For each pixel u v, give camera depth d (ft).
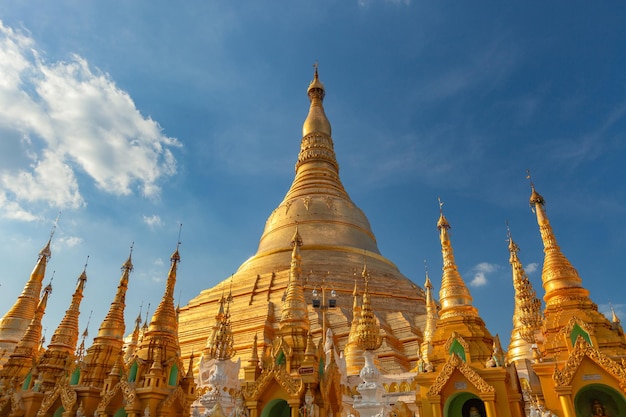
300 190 239.30
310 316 159.43
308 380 75.72
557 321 66.80
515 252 112.27
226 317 117.91
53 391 88.94
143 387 78.84
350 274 186.29
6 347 128.57
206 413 77.97
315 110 277.64
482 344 68.23
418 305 184.44
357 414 84.89
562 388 58.44
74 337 111.14
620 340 62.59
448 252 79.71
